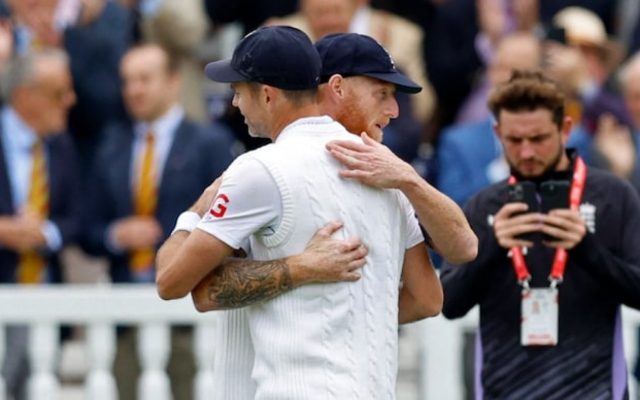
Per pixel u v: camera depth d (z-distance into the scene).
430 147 33.44
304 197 17.08
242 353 17.70
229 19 35.41
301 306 17.09
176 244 17.52
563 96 20.61
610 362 20.48
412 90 17.89
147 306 28.58
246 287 17.08
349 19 31.73
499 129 20.92
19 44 34.25
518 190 20.50
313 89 17.44
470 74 35.09
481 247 20.78
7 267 30.70
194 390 28.84
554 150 20.62
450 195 30.38
